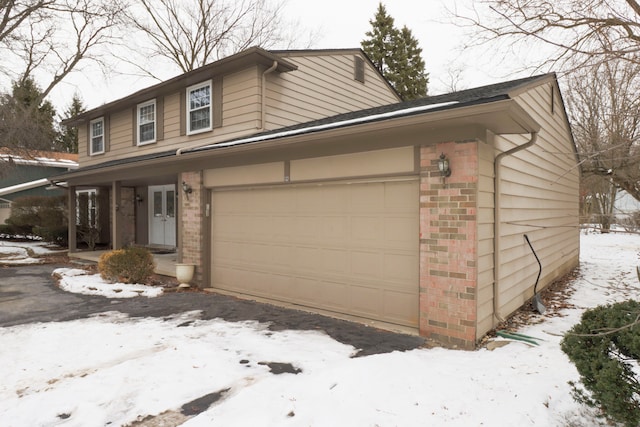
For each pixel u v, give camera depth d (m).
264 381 3.70
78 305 6.81
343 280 6.17
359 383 3.54
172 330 5.35
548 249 8.71
